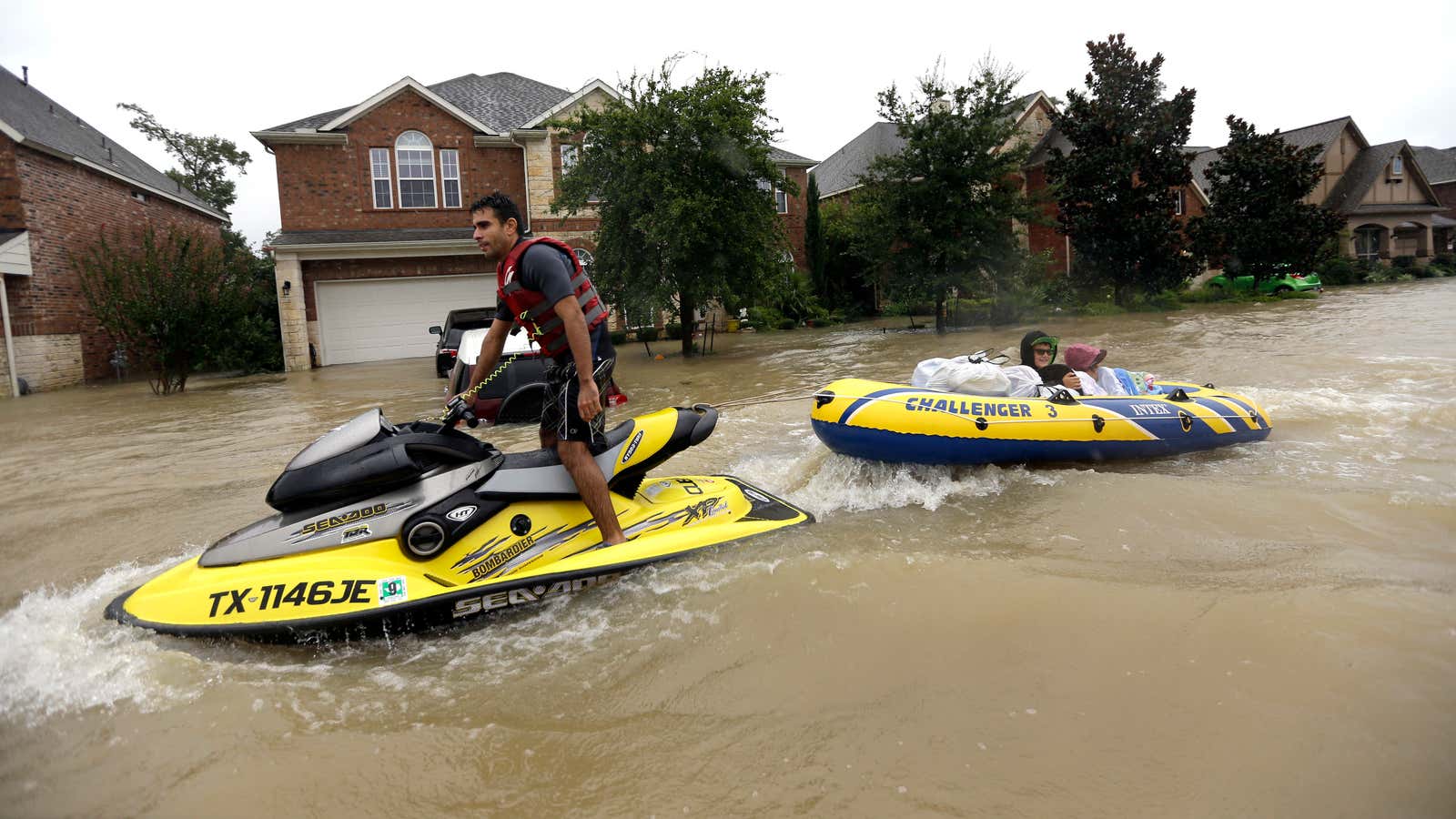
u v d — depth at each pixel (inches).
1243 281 1104.2
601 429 145.4
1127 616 121.0
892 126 1424.7
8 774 92.0
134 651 119.0
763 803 83.7
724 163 632.4
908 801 82.7
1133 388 245.1
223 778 90.5
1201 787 82.7
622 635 122.9
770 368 528.1
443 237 832.3
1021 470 206.5
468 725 100.4
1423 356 389.1
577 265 141.3
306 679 112.9
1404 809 78.4
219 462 281.4
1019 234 849.5
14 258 633.0
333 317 812.6
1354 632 112.0
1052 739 91.7
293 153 831.7
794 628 122.0
